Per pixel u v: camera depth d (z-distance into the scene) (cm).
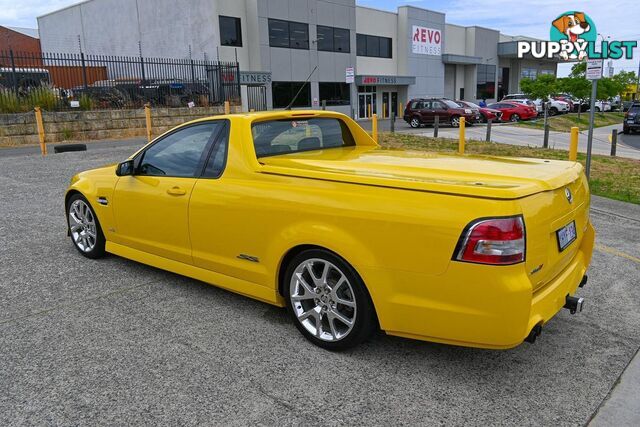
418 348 362
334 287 348
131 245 495
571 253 363
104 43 3912
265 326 395
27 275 501
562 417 289
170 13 3419
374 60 4431
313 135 469
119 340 373
